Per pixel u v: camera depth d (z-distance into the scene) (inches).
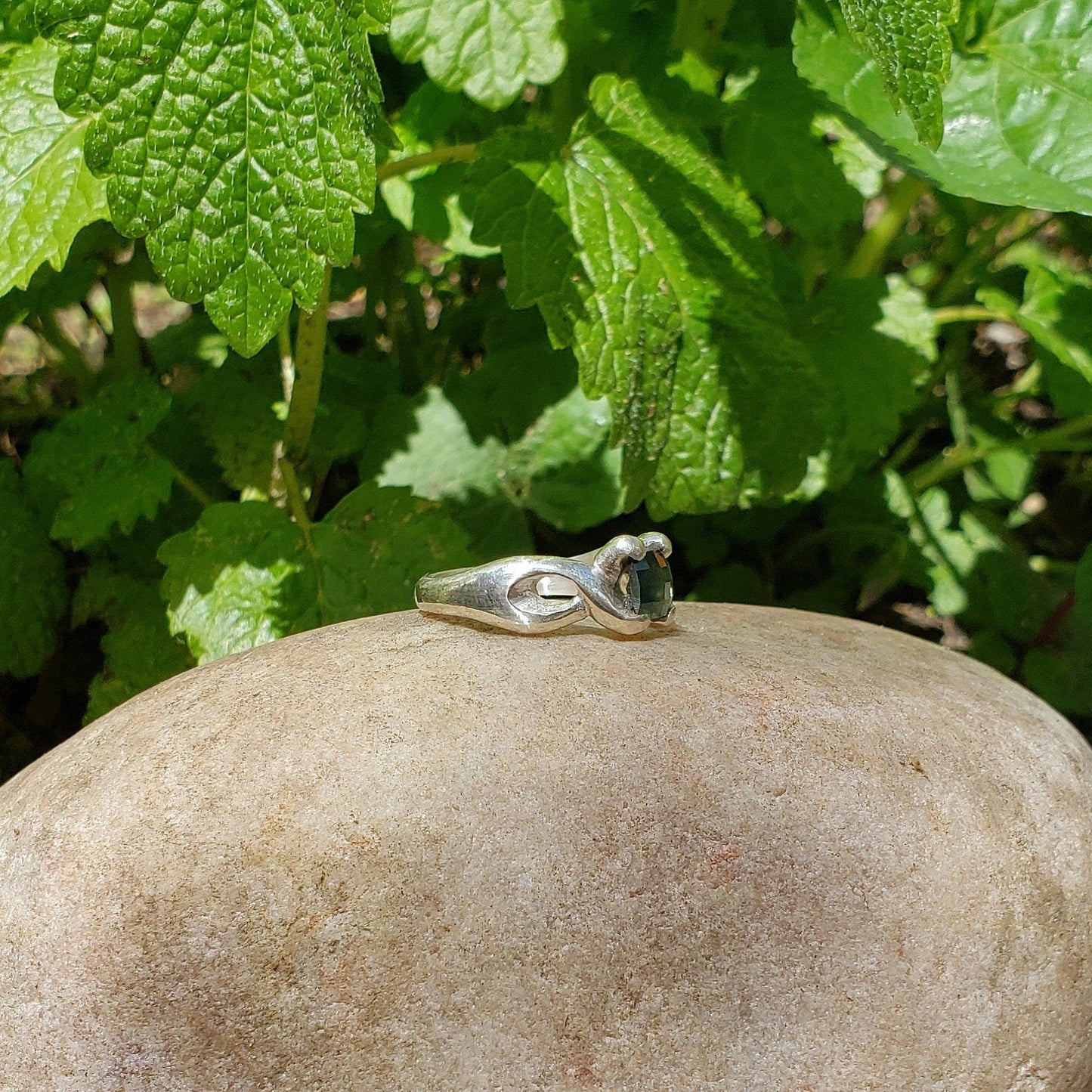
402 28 4.5
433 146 5.9
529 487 6.1
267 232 3.5
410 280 6.9
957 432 7.1
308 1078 3.0
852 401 6.2
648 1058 3.0
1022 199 4.7
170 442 6.2
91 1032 3.0
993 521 6.9
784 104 5.6
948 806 3.4
